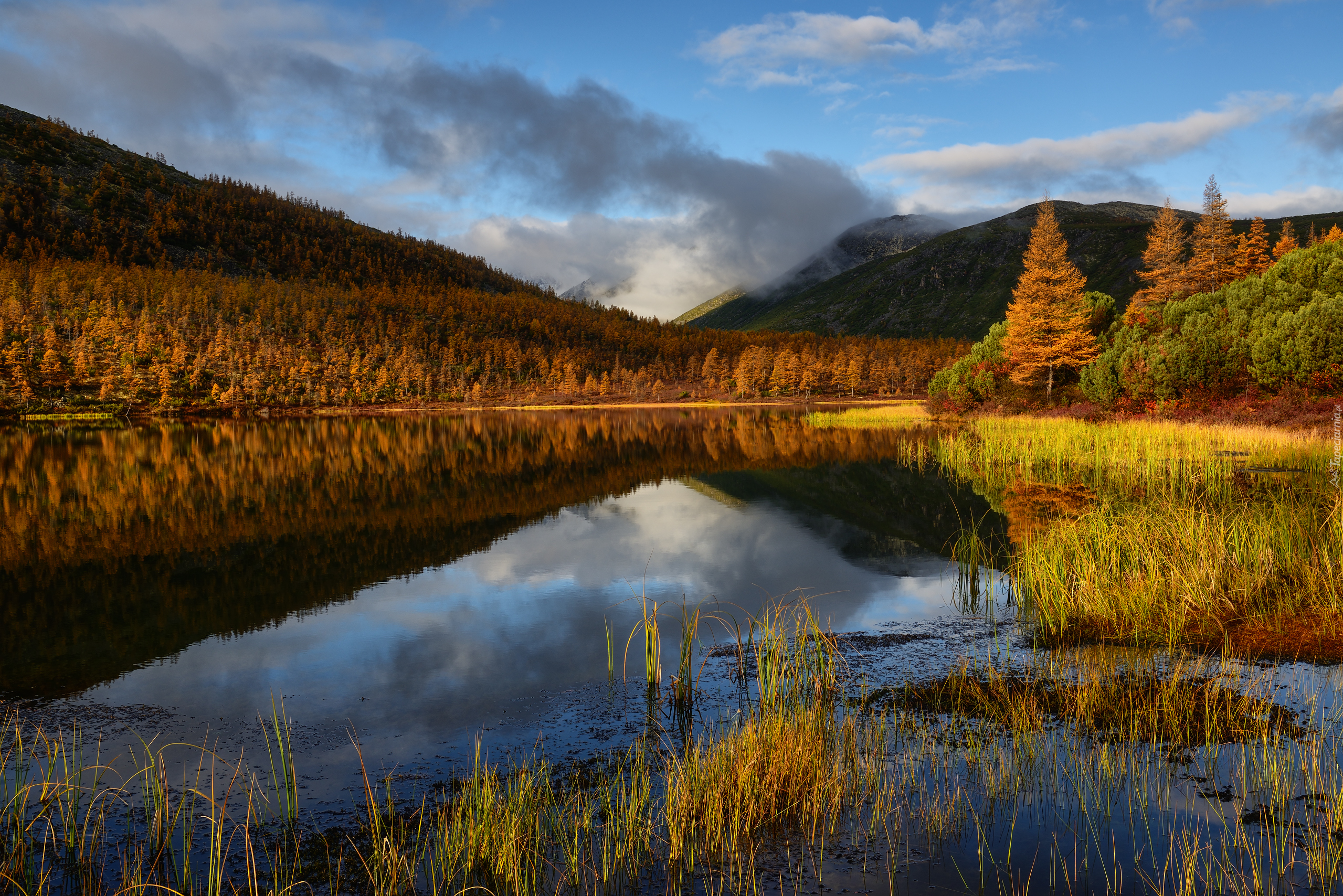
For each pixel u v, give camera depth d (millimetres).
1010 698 6793
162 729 6820
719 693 7426
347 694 7645
